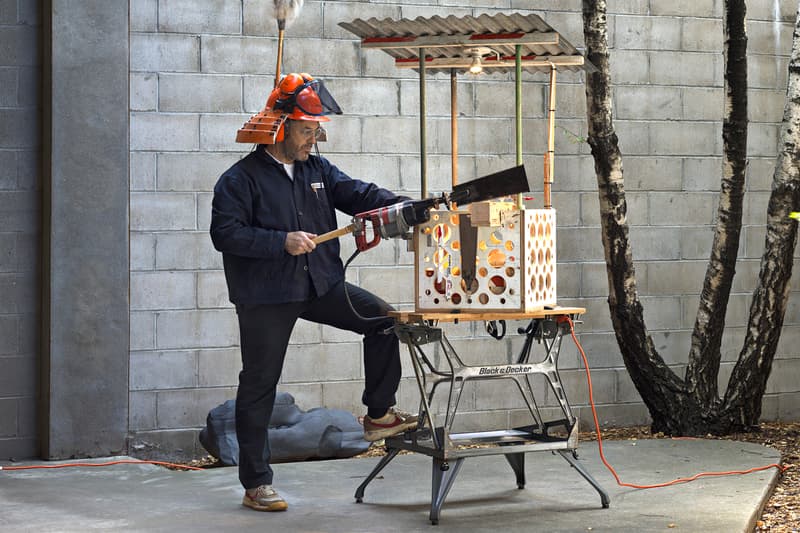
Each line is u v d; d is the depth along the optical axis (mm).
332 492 4695
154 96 5844
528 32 4324
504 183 4066
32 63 5707
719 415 6293
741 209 6285
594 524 4086
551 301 4461
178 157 5887
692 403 6301
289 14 4926
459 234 4258
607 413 6594
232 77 5953
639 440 5867
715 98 6746
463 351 6359
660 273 6664
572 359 6539
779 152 6328
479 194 4121
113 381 5730
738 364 6348
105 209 5691
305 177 4531
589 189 6523
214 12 5922
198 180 5922
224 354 5977
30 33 5699
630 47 6586
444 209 4734
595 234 6543
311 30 6074
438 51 4730
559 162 6469
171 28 5863
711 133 6746
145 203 5848
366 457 5668
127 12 5707
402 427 4594
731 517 4176
